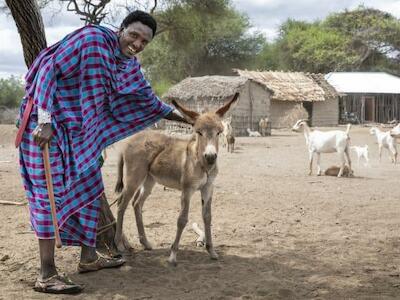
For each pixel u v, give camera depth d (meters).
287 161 18.89
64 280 5.17
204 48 60.56
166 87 57.88
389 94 51.69
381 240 7.45
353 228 8.20
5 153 21.77
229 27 61.31
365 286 5.48
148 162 6.51
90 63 4.96
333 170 14.98
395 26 67.69
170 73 62.44
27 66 6.17
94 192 5.30
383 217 9.04
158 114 5.76
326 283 5.55
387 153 22.70
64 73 4.95
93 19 25.59
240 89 33.53
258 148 24.77
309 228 8.18
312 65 69.75
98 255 6.06
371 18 70.94
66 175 5.05
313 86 46.25
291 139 31.66
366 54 69.12
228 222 8.54
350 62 66.62
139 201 6.89
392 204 10.24
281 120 43.62
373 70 71.38
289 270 6.02
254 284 5.47
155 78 62.97
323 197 11.02
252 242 7.29
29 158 5.02
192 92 34.66
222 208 9.74
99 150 5.38
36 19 6.03
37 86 4.84
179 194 11.09
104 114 5.46
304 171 15.98
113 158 19.19
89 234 5.45
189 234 7.71
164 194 11.06
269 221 8.61
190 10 38.31
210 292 5.21
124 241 6.71
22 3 5.90
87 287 5.33
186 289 5.30
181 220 6.11
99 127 5.36
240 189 11.99
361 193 11.59
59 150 5.04
